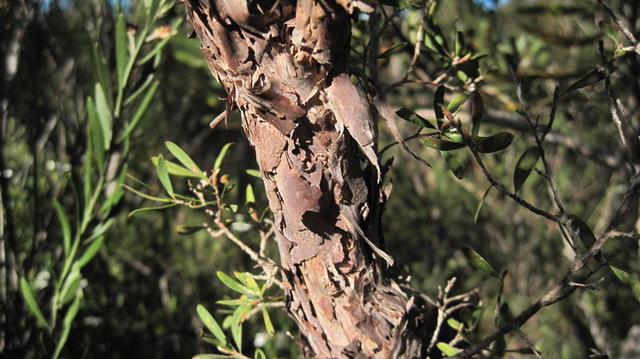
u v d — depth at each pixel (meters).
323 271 0.27
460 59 0.41
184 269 1.04
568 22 0.78
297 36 0.22
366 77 0.29
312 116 0.24
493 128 0.81
